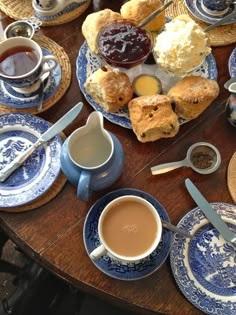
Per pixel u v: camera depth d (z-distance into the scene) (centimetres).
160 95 58
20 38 59
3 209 54
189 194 56
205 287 51
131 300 51
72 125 60
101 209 54
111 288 51
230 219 54
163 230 53
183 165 57
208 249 53
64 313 68
